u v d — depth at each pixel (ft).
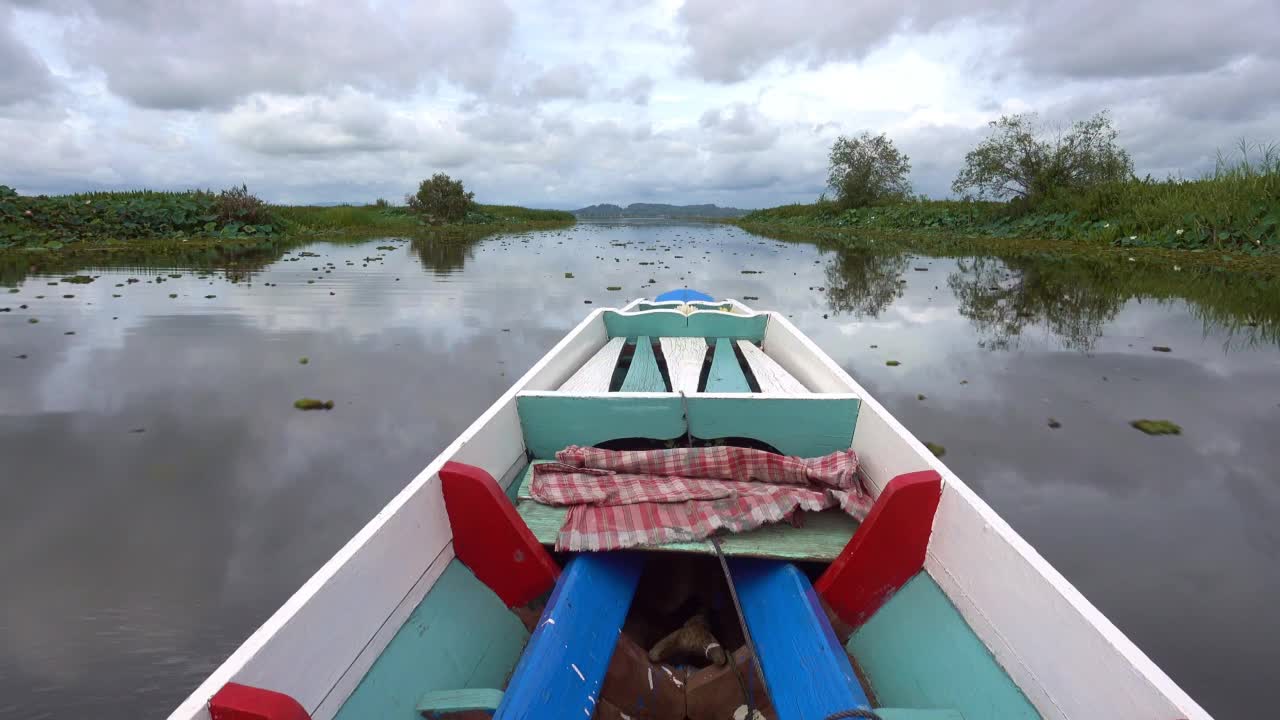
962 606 5.57
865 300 29.01
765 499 6.96
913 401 15.11
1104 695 4.03
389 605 5.11
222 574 8.25
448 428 13.15
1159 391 15.74
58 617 7.37
